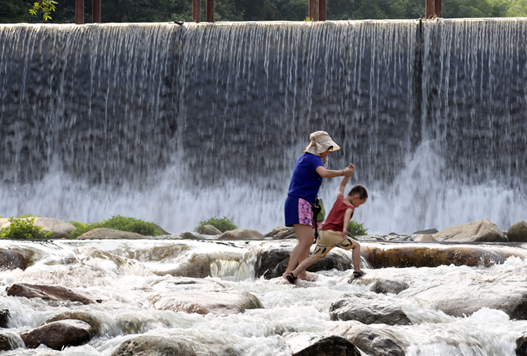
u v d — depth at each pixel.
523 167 31.94
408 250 14.60
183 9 67.50
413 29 32.97
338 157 33.56
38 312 6.93
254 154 34.22
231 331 6.51
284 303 9.05
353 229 26.69
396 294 9.92
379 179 33.16
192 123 34.75
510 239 23.58
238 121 34.38
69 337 6.03
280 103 34.12
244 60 34.47
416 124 33.09
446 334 6.43
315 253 11.17
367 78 33.38
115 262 12.93
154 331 5.95
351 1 80.25
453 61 32.72
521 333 6.72
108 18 62.53
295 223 11.05
